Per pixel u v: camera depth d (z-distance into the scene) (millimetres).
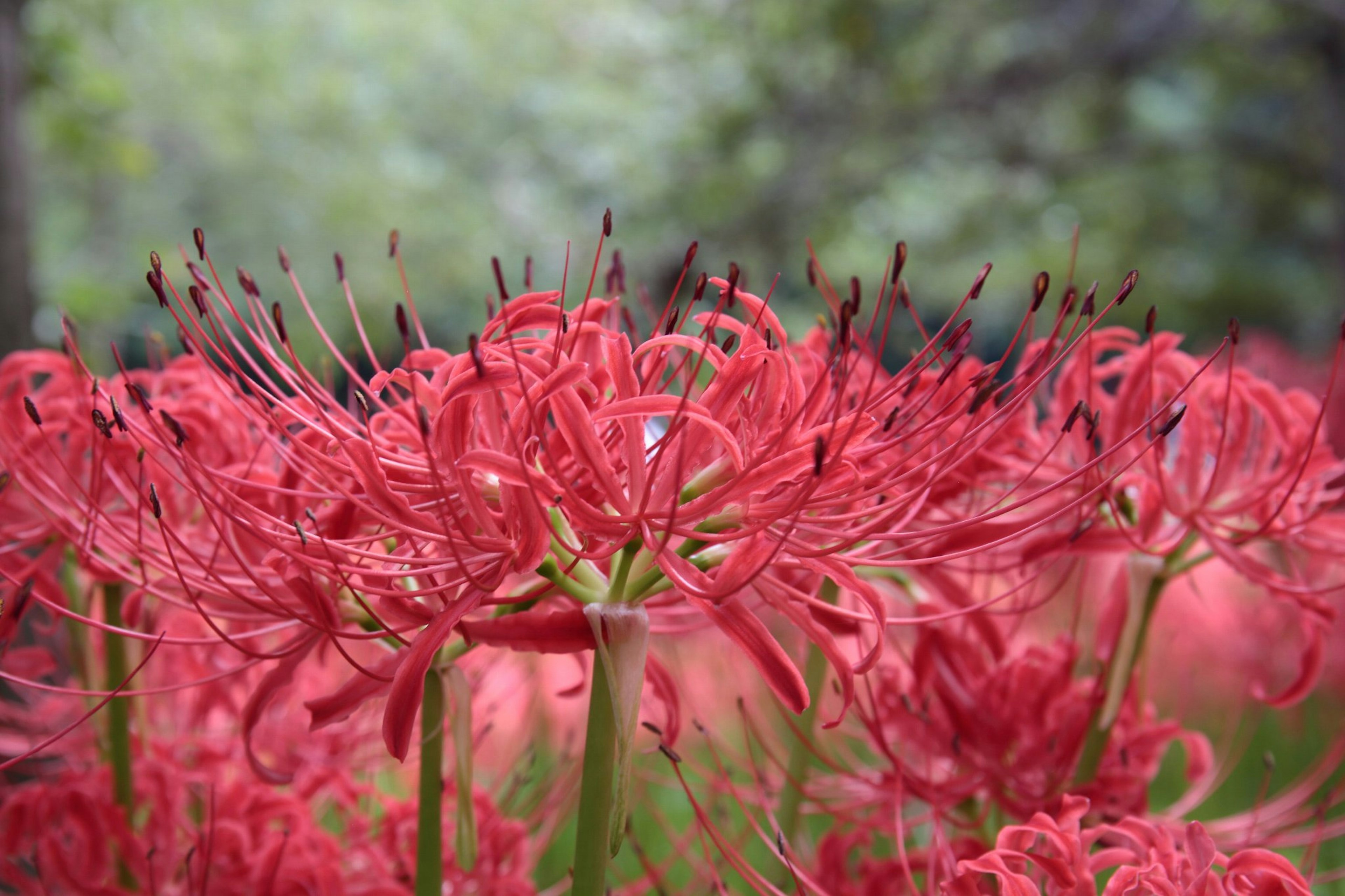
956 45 1849
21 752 470
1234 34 1775
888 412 393
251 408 368
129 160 1190
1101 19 1843
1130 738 427
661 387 366
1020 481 380
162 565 373
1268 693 688
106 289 1106
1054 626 530
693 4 2023
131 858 407
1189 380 380
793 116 1934
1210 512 399
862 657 395
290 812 424
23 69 886
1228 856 394
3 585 427
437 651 348
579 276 2414
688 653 559
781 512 328
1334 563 479
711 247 2021
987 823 428
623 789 326
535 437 333
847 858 430
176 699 482
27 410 367
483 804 428
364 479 333
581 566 344
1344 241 1718
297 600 366
